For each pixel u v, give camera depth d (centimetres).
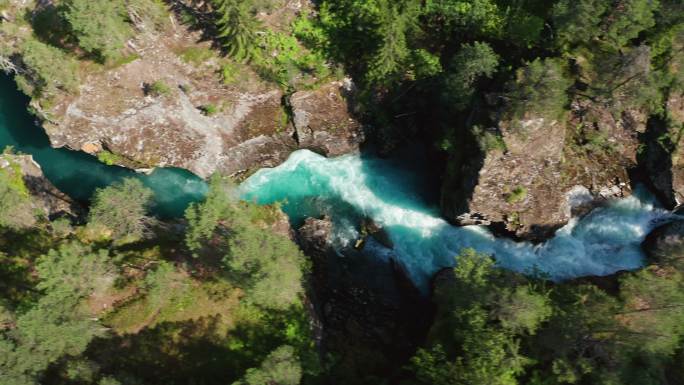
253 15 5912
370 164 6519
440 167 6281
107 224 5141
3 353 3662
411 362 4831
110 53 5528
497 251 5888
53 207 5794
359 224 6125
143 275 4997
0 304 4231
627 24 4812
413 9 5572
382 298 5644
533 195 5528
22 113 6506
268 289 4369
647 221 5791
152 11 5688
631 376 3616
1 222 5206
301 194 6334
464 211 5609
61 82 5497
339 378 4831
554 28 5303
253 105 6222
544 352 3956
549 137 5281
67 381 4188
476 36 5875
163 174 6325
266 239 4550
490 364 3700
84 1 5066
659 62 5231
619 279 4428
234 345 4675
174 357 4572
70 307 4116
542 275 4947
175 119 6078
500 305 3859
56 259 4259
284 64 6053
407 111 6412
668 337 3703
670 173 5422
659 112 5350
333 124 6303
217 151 6269
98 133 5978
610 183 5734
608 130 5494
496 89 5419
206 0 6009
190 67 6053
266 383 3844
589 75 5225
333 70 6166
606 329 3794
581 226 5869
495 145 5194
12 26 5941
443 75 5716
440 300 5031
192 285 4956
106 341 4584
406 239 6053
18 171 5638
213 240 4850
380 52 5534
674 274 4425
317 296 5578
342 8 6088
